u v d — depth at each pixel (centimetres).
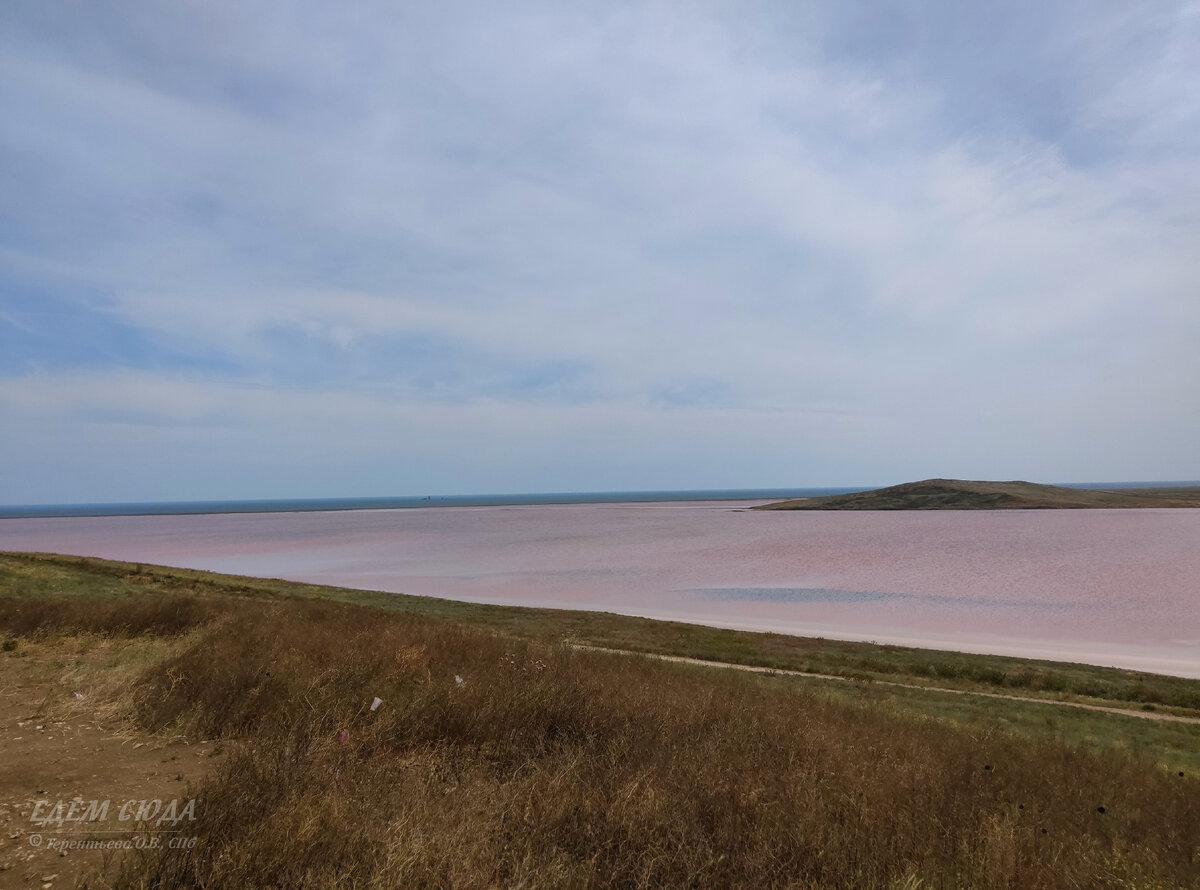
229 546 9200
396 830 427
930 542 8594
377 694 795
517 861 414
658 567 6212
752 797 528
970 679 2178
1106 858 527
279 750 540
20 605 1575
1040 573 5478
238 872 367
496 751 640
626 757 624
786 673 2070
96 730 690
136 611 1570
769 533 10731
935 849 496
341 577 5528
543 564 6538
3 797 499
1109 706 1855
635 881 408
